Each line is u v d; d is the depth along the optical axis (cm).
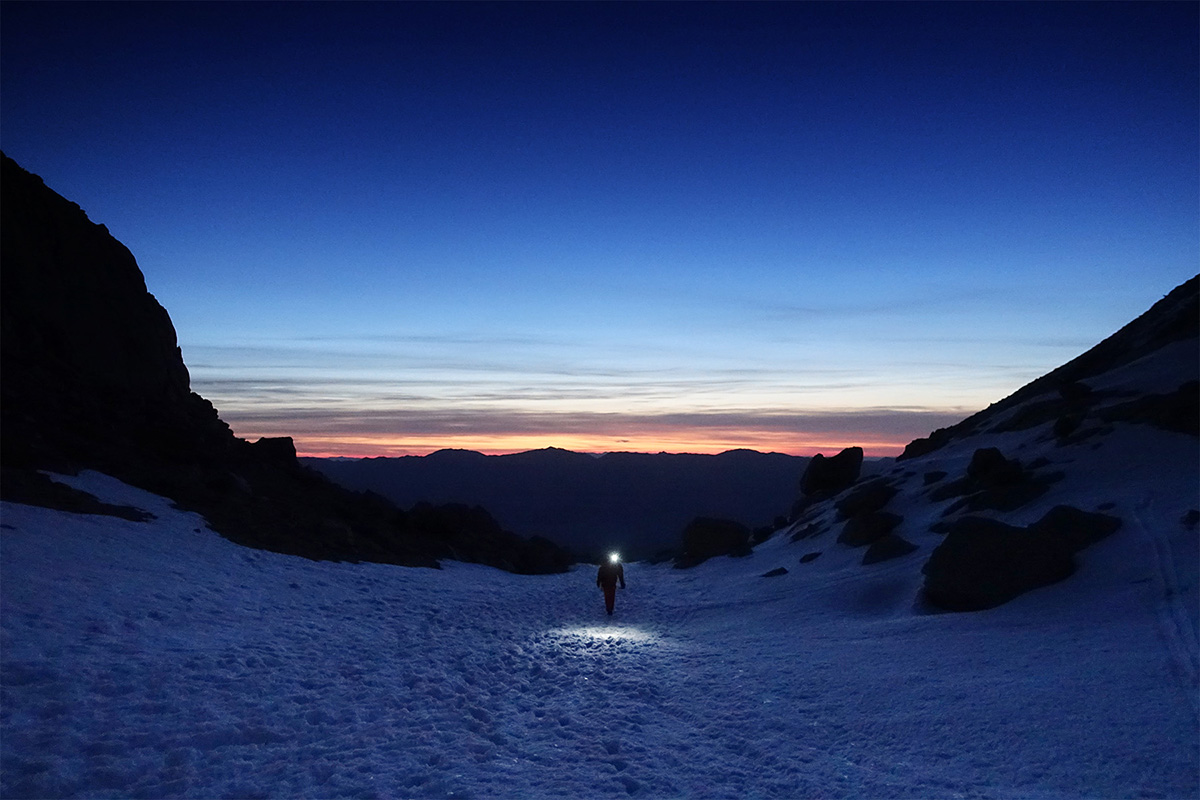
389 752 735
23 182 3600
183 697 844
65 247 3616
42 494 1769
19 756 643
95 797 596
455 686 1021
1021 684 884
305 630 1318
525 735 823
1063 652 1002
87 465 2255
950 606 1437
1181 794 587
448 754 736
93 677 855
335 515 2967
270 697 891
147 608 1218
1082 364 3259
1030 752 695
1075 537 1490
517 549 3694
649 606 1997
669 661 1225
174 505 2156
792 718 868
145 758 671
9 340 3084
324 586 1805
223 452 3136
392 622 1534
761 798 641
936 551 1501
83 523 1644
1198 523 1397
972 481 2280
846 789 651
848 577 1909
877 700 902
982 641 1139
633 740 803
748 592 2070
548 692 1024
